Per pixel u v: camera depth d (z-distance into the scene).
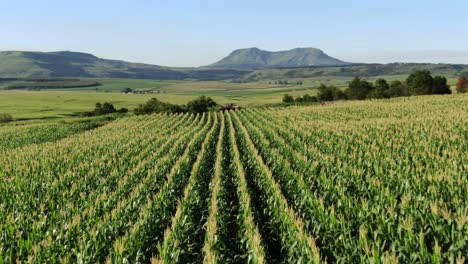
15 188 20.39
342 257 11.08
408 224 10.65
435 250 9.18
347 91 131.75
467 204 13.05
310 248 10.89
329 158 23.73
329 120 60.00
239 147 39.31
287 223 13.61
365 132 37.94
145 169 25.81
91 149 37.84
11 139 57.56
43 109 138.62
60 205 17.66
